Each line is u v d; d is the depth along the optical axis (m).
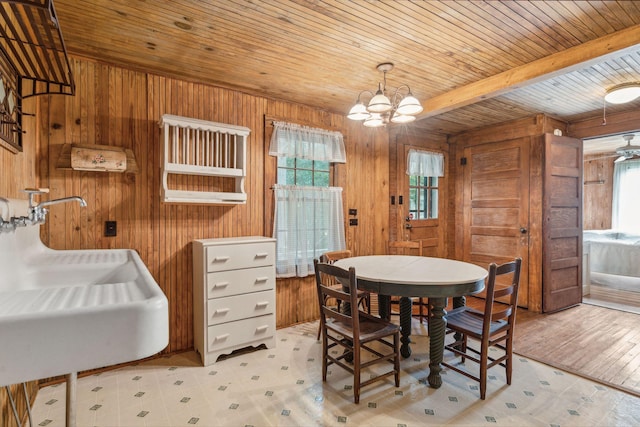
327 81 2.92
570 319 3.59
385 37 2.20
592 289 4.96
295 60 2.52
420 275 2.25
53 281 1.58
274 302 2.86
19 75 1.67
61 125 2.32
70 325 0.74
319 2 1.82
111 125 2.49
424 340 3.02
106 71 2.48
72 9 1.86
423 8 1.87
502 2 1.81
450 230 4.96
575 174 4.06
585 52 2.26
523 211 4.02
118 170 2.39
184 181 2.79
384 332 2.15
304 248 3.41
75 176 2.37
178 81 2.78
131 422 1.85
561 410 1.97
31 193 1.42
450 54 2.43
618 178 6.64
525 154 4.03
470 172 4.65
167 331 0.85
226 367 2.50
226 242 2.63
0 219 1.14
